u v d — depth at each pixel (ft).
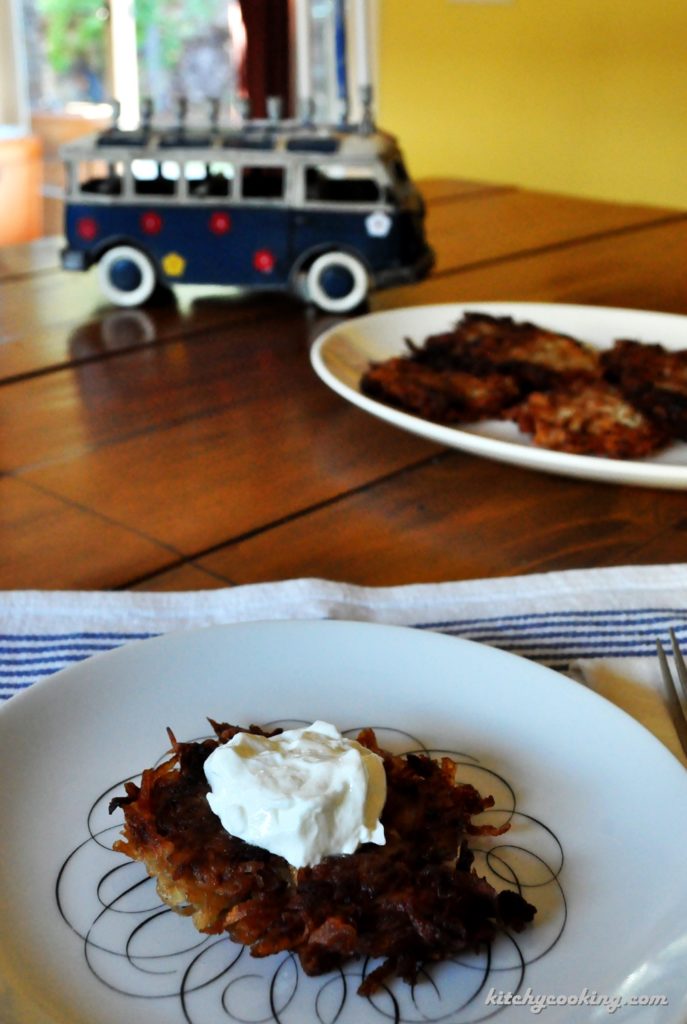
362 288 3.09
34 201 8.02
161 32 9.04
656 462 2.29
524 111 7.20
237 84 8.19
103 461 2.31
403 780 1.52
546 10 6.82
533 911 1.38
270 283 3.12
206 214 3.08
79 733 1.62
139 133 3.13
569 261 3.64
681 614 1.89
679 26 6.29
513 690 1.69
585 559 2.05
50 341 2.89
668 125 6.57
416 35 7.55
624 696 1.74
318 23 7.97
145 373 2.72
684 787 1.54
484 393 2.46
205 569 1.99
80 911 1.41
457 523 2.14
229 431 2.44
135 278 3.12
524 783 1.59
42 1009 1.26
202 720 1.65
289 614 1.85
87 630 1.82
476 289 3.33
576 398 2.42
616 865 1.47
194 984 1.32
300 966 1.34
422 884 1.36
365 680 1.71
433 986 1.31
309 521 2.13
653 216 4.29
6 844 1.49
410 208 3.13
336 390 2.41
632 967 1.30
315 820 1.38
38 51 8.98
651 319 2.83
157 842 1.42
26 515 2.12
